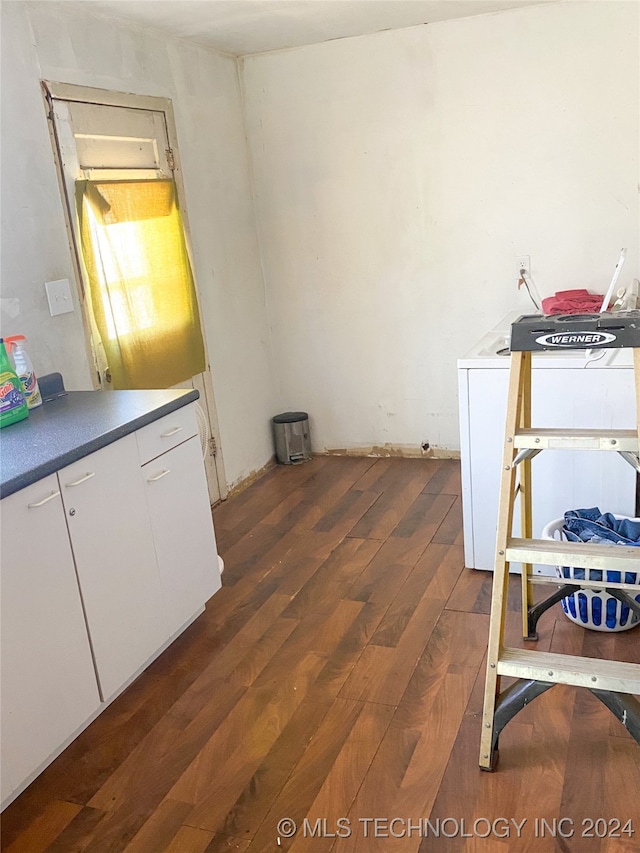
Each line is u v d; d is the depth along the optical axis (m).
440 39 3.61
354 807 1.85
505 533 1.84
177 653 2.56
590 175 3.56
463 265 3.89
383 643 2.51
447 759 1.97
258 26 3.38
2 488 1.80
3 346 2.35
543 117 3.56
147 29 3.24
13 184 2.56
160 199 3.30
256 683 2.36
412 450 4.30
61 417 2.38
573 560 1.79
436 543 3.20
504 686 2.22
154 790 1.97
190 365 3.54
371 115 3.84
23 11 2.60
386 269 4.05
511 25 3.49
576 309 3.22
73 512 2.06
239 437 4.09
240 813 1.86
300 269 4.22
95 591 2.16
